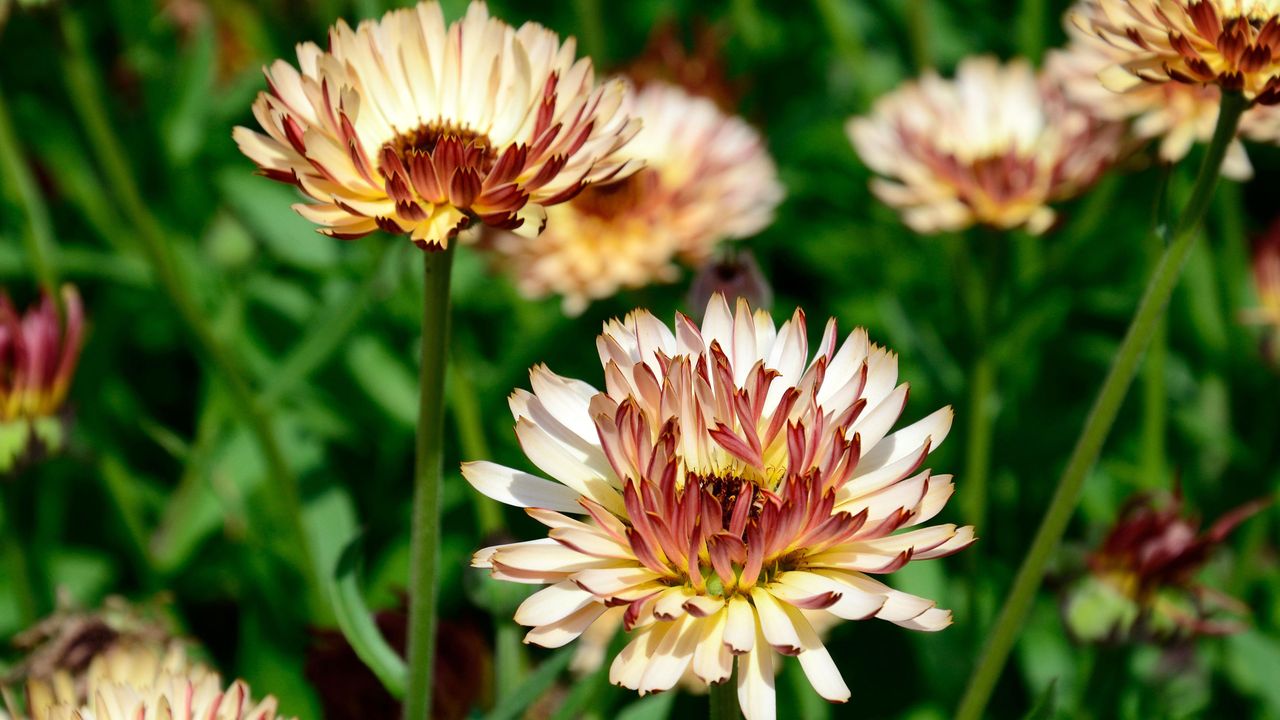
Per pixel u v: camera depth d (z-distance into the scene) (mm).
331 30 674
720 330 659
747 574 590
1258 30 675
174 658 693
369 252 823
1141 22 674
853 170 880
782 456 651
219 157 873
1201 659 757
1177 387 831
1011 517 810
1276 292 811
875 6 896
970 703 697
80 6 886
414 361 826
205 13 861
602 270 807
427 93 676
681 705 776
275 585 787
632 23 926
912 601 583
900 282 856
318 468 788
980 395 785
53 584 811
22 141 868
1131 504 739
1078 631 737
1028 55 842
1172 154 769
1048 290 811
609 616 761
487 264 814
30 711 693
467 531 810
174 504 798
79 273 849
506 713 687
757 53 897
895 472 619
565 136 664
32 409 754
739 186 820
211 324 835
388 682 690
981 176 781
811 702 743
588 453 646
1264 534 812
